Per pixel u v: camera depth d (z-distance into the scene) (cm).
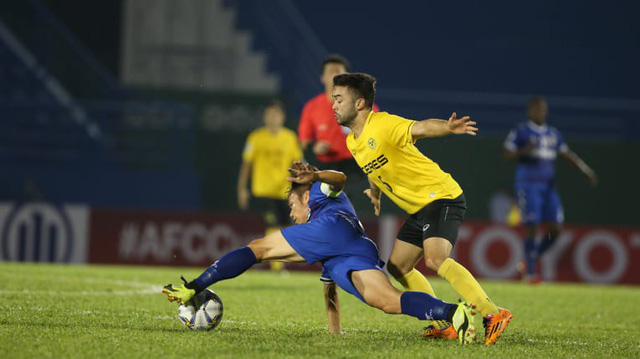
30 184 5997
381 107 7081
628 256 5000
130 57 7088
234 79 7131
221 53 7144
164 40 7112
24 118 6450
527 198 4219
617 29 8431
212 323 1767
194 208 6125
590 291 3997
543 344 1792
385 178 1806
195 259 4812
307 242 1691
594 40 8419
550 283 4909
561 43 8356
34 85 6738
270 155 4522
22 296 2473
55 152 6425
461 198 1791
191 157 6291
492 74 8119
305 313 2344
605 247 4994
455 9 8319
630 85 8238
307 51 7538
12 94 6712
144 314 2119
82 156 6425
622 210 6100
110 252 4775
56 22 6975
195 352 1467
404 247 1850
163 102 6506
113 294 2697
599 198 6094
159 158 6400
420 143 6003
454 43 8175
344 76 1766
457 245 4853
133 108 6391
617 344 1909
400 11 8275
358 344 1622
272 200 4572
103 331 1705
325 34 8156
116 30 7100
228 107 6412
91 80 6769
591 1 8444
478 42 8250
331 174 1692
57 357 1385
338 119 1783
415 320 2273
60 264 4684
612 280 4978
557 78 8138
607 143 6106
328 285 1819
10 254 4675
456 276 1698
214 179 6206
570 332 2158
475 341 1711
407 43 8175
